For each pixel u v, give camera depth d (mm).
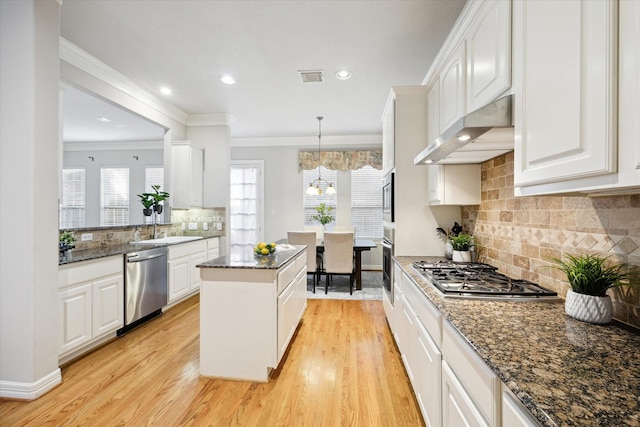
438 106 2357
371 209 6168
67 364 2340
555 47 915
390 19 2350
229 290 2160
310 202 6270
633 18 663
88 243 3018
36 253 1908
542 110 983
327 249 4348
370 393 1990
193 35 2578
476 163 2303
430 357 1425
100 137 6277
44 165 1956
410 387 2057
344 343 2754
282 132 5793
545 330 1045
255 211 6328
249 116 4785
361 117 4816
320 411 1812
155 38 2623
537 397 662
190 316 3443
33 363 1896
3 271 1896
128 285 2898
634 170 669
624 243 1100
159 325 3174
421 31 2506
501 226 1989
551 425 581
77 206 6812
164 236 4297
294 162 6219
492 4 1442
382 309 3730
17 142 1887
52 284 2020
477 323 1109
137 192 6730
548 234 1521
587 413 606
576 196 1267
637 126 659
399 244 2729
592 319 1100
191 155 4406
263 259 2438
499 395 824
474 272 1904
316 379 2158
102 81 3168
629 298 1094
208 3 2176
